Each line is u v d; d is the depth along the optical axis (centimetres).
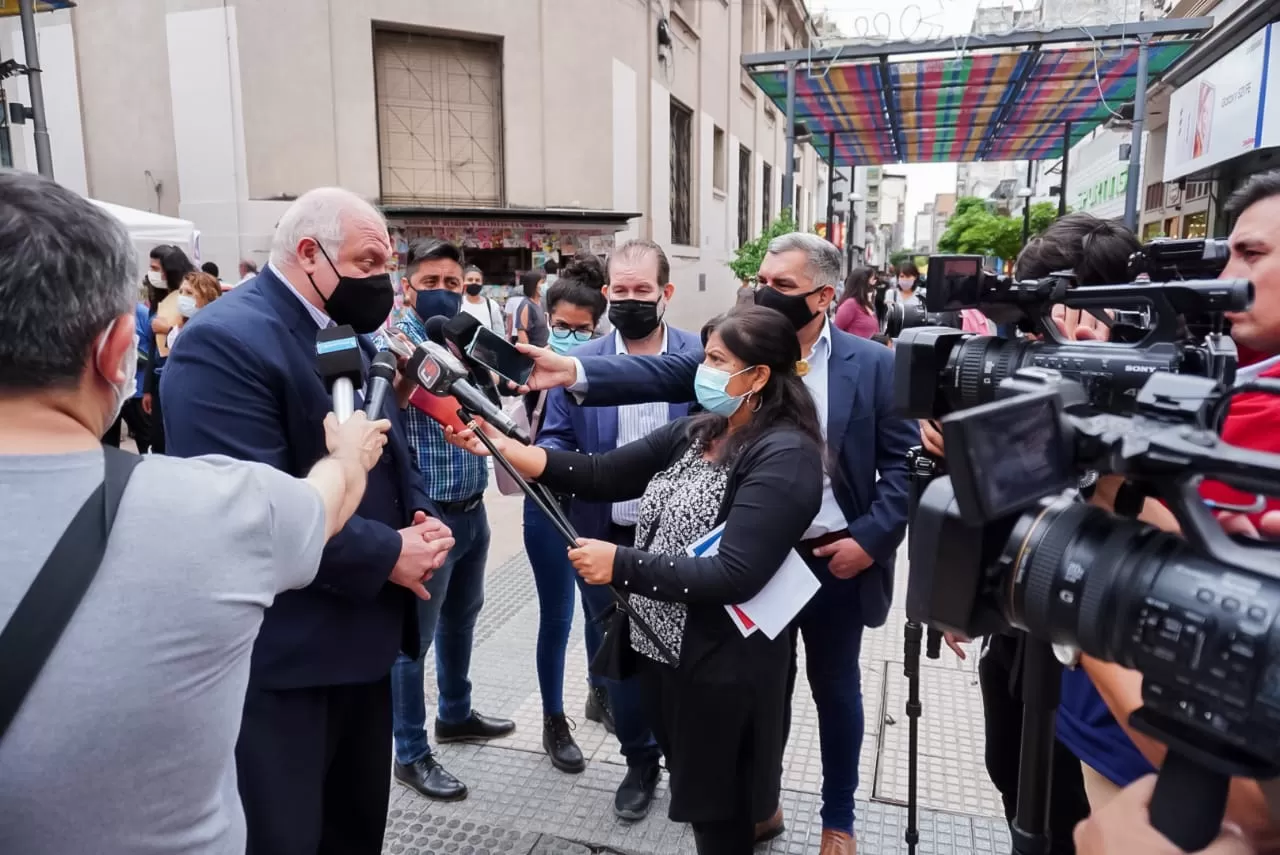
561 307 324
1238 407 122
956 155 1413
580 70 1079
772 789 199
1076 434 91
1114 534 86
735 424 202
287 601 178
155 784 96
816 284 237
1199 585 77
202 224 976
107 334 102
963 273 142
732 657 189
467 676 305
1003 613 93
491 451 195
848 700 241
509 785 281
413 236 1009
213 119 957
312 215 188
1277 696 69
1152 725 83
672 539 200
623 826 262
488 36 1026
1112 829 89
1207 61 916
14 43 1032
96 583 93
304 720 183
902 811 266
